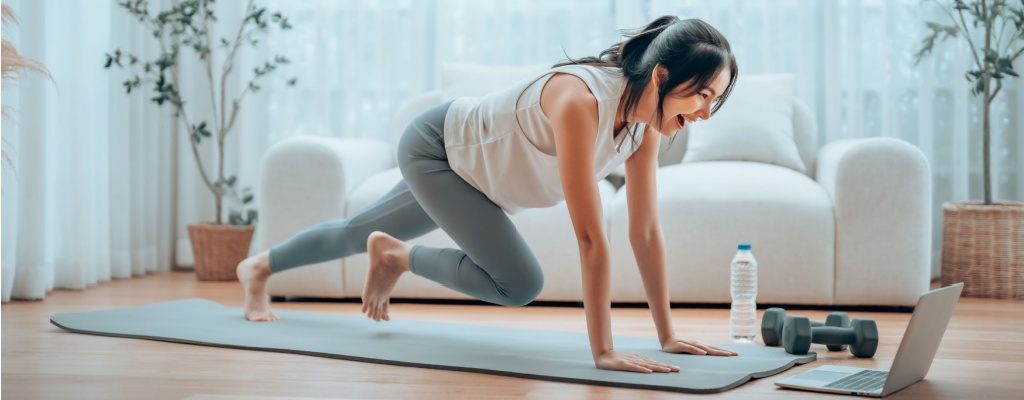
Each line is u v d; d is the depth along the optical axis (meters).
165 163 4.29
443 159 2.22
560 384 1.86
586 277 1.92
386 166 3.76
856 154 3.09
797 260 3.10
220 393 1.79
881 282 3.08
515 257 2.18
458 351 2.21
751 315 2.50
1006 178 3.98
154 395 1.77
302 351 2.21
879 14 4.02
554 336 2.48
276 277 3.28
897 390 1.80
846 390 1.77
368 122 4.27
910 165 3.06
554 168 2.05
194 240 3.92
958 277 3.51
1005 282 3.40
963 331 2.61
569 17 4.16
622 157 2.05
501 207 2.21
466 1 4.17
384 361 2.10
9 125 3.21
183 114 4.02
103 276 3.86
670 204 3.17
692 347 2.16
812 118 3.76
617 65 1.97
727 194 3.15
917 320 1.71
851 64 3.98
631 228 2.18
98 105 3.80
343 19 4.23
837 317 2.32
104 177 3.83
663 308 2.21
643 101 1.88
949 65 3.99
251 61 4.27
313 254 2.62
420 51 4.19
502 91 2.12
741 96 3.66
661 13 4.04
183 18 3.96
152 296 3.42
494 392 1.79
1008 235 3.39
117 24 3.97
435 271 2.32
